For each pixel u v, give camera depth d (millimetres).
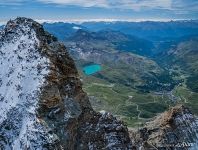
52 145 55281
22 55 68500
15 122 59531
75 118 65188
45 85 61844
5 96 64562
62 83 66625
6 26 75812
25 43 69875
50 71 63969
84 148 65125
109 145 66750
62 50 70938
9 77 67312
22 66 66562
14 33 73688
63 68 68375
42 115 59219
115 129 68625
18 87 63625
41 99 60281
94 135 67125
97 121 69312
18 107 60781
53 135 56594
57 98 62219
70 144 62469
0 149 58094
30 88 62094
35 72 64250
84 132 66750
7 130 59500
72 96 67875
